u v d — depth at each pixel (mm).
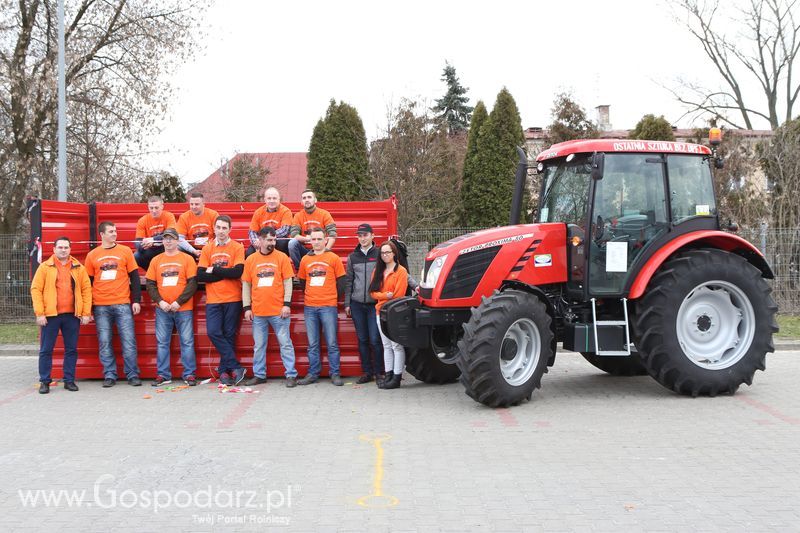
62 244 8625
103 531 4367
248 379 9430
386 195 20109
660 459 5664
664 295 7762
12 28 17750
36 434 6695
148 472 5504
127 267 9141
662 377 7895
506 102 20359
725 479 5152
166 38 18594
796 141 17250
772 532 4176
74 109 17906
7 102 17859
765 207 17219
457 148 25266
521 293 7562
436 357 8891
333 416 7297
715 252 7984
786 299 15008
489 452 5910
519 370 7625
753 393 8227
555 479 5191
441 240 15844
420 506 4676
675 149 8141
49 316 8672
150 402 8102
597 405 7680
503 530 4250
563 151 8172
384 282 8688
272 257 8914
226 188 21391
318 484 5156
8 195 18500
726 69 25609
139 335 9469
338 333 9500
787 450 5883
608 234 7875
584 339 7777
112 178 18375
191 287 8984
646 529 4238
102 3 18344
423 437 6414
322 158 19938
